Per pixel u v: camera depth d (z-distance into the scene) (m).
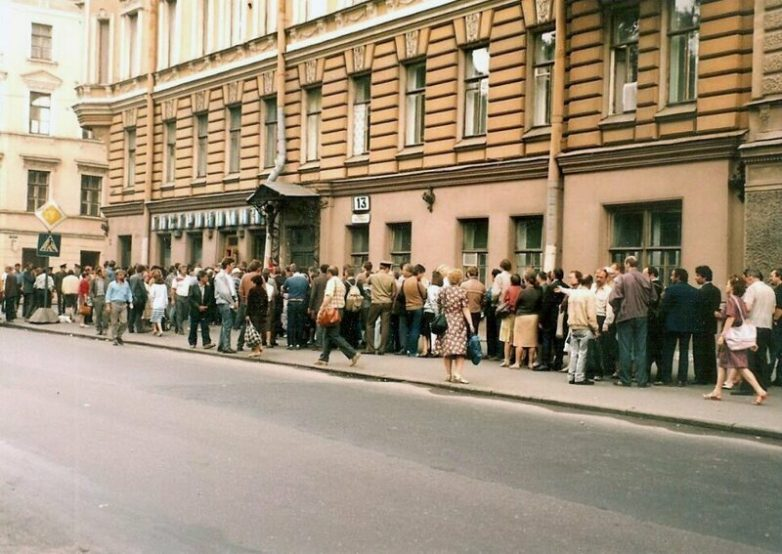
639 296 14.66
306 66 27.31
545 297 16.58
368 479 7.94
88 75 38.16
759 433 10.74
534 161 20.02
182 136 33.31
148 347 21.67
